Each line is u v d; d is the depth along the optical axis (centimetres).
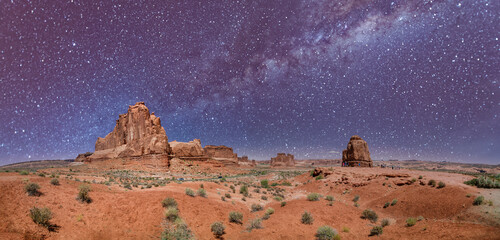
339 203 2595
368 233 1839
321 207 2362
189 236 1555
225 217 2005
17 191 1520
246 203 2692
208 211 2005
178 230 1572
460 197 2064
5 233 1134
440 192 2309
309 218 2006
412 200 2398
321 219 2077
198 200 2177
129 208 1734
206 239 1595
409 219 1933
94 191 1923
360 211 2417
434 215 1992
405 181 3055
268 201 2977
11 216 1271
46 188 1714
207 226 1764
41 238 1201
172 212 1742
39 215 1305
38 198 1530
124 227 1524
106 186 2352
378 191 3083
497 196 1920
